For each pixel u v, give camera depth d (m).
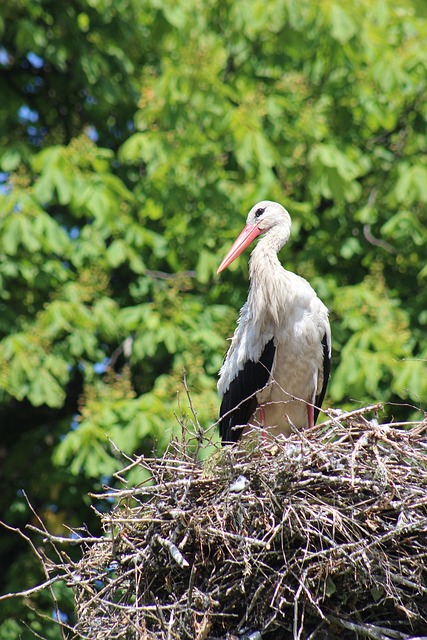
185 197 14.29
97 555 8.22
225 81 15.66
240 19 14.91
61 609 13.49
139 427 12.44
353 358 13.16
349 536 7.68
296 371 10.23
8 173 14.59
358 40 14.64
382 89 14.70
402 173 14.47
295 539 7.81
